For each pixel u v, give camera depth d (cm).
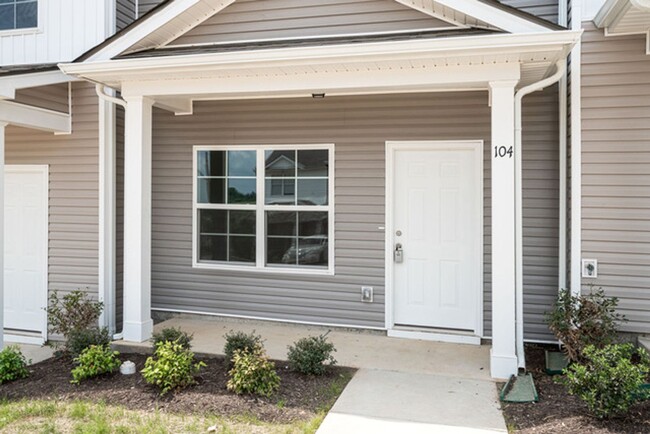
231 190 652
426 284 593
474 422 364
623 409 333
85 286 634
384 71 473
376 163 597
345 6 506
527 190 551
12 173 665
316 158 620
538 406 385
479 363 494
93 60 523
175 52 515
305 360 452
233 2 531
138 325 535
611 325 450
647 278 475
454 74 457
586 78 484
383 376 458
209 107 653
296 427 356
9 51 657
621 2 411
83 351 473
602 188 483
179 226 669
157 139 673
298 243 631
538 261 549
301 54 451
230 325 635
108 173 627
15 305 668
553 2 544
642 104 473
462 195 580
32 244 660
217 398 399
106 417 374
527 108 548
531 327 553
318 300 620
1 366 452
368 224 601
